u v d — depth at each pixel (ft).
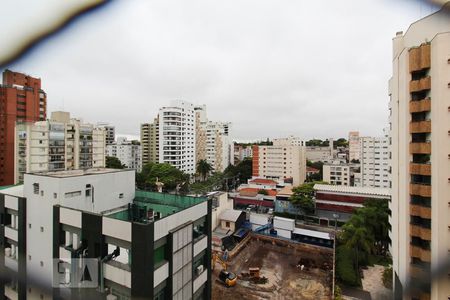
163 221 45.60
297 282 94.27
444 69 59.72
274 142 344.69
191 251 52.11
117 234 45.24
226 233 133.69
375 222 112.47
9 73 207.92
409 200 68.90
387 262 109.81
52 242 55.47
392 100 83.87
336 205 167.84
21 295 60.75
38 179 59.16
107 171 69.46
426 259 63.98
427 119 65.05
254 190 218.79
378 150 228.22
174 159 286.05
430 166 63.46
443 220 59.72
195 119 323.98
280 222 144.15
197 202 61.82
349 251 108.68
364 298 85.46
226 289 89.35
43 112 228.02
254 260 112.57
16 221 64.75
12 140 203.62
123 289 44.80
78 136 200.85
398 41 79.92
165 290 46.03
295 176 285.43
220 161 374.63
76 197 57.77
